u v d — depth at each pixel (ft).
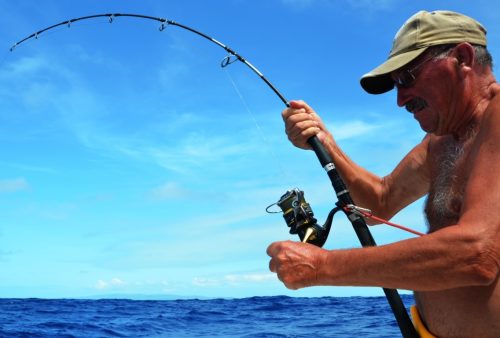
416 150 6.42
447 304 4.69
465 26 4.82
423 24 4.89
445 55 4.81
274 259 4.71
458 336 4.62
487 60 4.91
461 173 4.81
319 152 6.26
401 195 6.59
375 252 4.19
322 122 6.74
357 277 4.26
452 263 3.86
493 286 4.30
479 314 4.40
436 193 5.10
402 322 5.08
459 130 4.97
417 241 4.03
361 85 5.48
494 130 4.15
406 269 4.01
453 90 4.83
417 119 5.18
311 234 5.54
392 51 5.18
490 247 3.79
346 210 5.50
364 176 6.75
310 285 4.50
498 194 3.89
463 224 3.91
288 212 5.81
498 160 4.02
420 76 4.92
